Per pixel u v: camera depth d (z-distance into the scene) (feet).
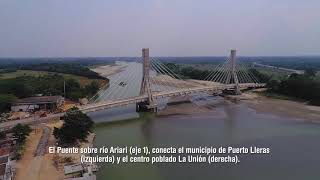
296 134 273.13
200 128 294.05
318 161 207.51
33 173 174.50
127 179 176.96
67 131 224.74
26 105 345.72
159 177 179.93
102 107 341.21
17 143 219.20
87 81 631.56
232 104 433.07
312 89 443.32
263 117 343.87
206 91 498.28
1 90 407.23
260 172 189.37
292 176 184.14
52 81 555.69
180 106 419.95
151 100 389.39
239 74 643.86
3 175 162.40
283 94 497.46
